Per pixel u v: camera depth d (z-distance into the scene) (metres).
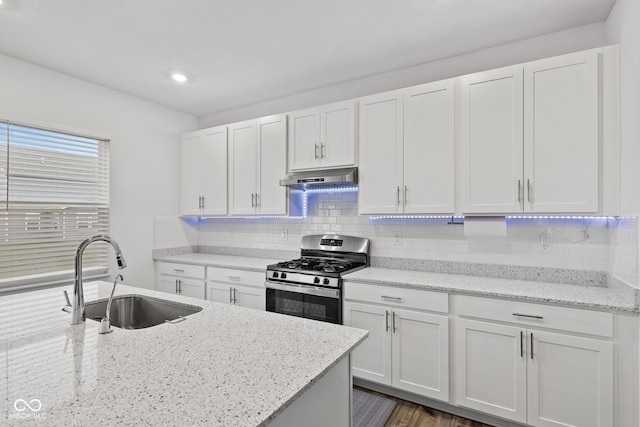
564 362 1.85
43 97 2.84
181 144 4.00
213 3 2.01
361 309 2.49
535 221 2.40
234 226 3.97
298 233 3.50
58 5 2.01
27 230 2.76
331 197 3.30
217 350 1.18
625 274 1.88
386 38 2.42
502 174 2.22
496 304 2.03
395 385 2.35
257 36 2.38
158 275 3.78
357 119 2.83
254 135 3.40
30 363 1.07
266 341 1.26
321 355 1.14
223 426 0.76
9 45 2.48
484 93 2.28
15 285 2.67
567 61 2.04
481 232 2.39
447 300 2.18
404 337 2.32
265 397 0.88
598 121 1.96
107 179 3.30
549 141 2.08
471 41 2.46
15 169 2.68
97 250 3.24
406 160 2.56
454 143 2.38
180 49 2.57
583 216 2.05
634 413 1.71
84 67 2.86
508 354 1.99
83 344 1.23
